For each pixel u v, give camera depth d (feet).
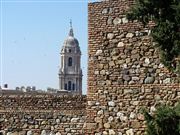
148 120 77.46
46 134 103.76
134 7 77.97
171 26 73.67
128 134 94.63
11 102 109.09
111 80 96.58
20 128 104.47
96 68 97.81
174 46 73.72
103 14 97.86
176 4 73.97
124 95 95.45
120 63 96.17
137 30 95.14
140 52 94.79
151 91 93.50
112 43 96.94
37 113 104.17
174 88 91.81
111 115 96.12
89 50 98.48
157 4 74.79
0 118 104.94
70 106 107.45
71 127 102.89
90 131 97.35
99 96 97.14
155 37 75.10
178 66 75.87
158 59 93.30
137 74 94.84
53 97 108.06
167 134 75.00
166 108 76.69
